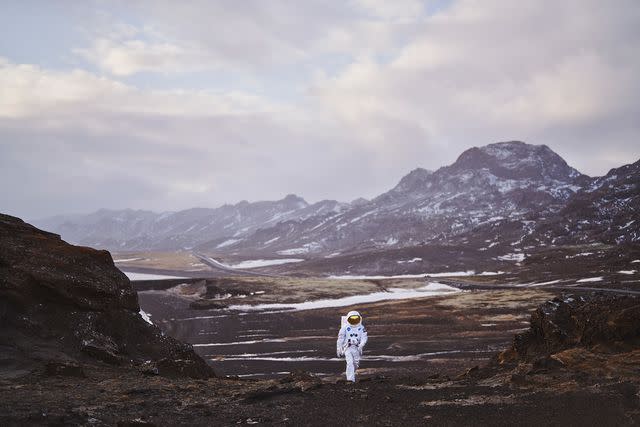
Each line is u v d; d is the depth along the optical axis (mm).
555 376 11539
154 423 8586
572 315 14516
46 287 18734
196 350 51781
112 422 9117
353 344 14578
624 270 127438
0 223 20375
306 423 9047
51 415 9008
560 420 8492
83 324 18875
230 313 90875
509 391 10820
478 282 136125
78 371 14266
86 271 20172
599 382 10703
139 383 13461
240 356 46562
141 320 21172
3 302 17891
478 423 8625
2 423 8516
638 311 12844
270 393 11430
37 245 20078
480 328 63781
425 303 93125
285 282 136125
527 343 14961
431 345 50531
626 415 8469
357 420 9141
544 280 127812
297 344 54156
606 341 13117
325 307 97812
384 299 106438
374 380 13734
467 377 13906
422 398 10695
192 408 10398
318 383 12875
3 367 15180
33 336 17641
